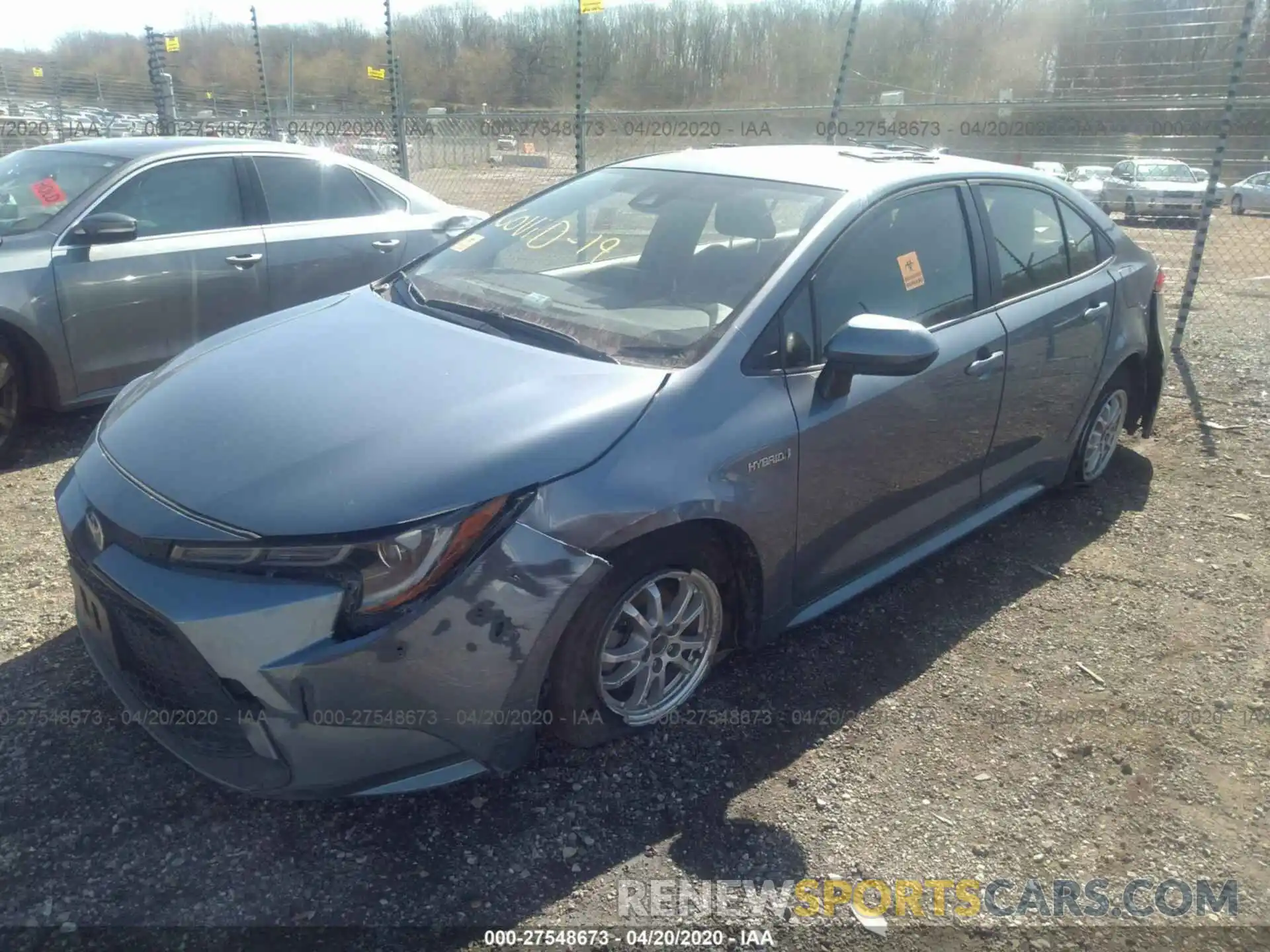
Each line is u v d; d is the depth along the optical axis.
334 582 2.27
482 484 2.40
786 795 2.76
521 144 13.36
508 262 3.64
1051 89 10.01
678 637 2.93
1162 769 2.95
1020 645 3.56
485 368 2.83
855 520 3.33
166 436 2.69
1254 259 13.62
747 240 3.30
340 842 2.52
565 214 3.83
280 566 2.29
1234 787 2.89
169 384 3.02
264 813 2.61
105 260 5.11
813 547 3.19
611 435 2.62
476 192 12.56
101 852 2.45
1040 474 4.40
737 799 2.73
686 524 2.73
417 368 2.85
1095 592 3.96
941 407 3.52
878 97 12.06
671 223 3.51
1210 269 12.71
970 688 3.30
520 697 2.49
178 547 2.35
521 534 2.40
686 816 2.67
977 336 3.67
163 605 2.30
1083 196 4.64
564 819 2.63
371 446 2.49
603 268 3.45
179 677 2.39
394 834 2.56
